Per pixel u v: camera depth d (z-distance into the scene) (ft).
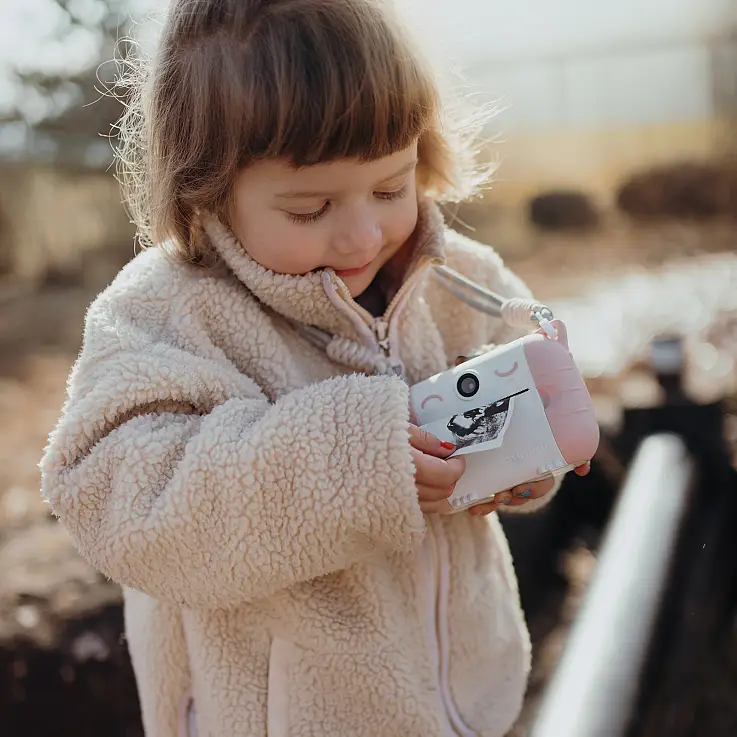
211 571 3.01
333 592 3.46
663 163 29.91
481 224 28.89
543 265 22.35
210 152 3.19
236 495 2.96
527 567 7.37
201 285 3.42
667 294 14.60
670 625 5.05
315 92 2.95
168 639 3.61
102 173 24.57
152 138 3.46
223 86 3.07
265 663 3.45
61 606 6.26
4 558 7.08
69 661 5.95
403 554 3.57
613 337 11.16
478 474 3.13
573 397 3.15
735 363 10.39
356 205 3.17
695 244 22.99
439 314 4.02
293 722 3.41
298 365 3.55
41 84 23.58
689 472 6.48
